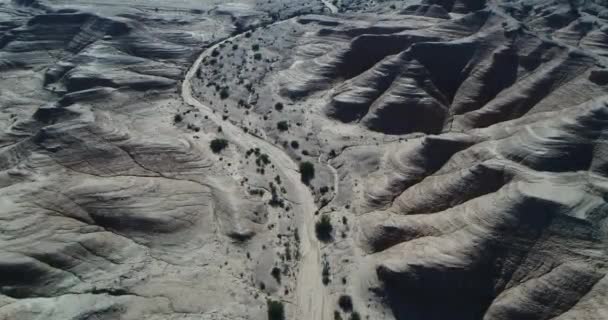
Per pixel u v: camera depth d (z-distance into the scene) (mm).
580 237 39938
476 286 39938
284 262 45750
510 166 47875
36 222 45500
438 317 39438
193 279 42312
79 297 39000
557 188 44219
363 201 52750
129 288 40719
